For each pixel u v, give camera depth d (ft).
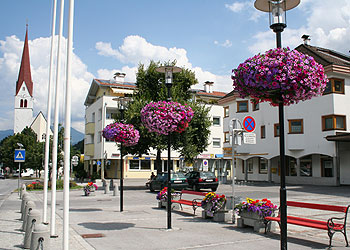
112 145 150.92
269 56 18.62
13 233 29.81
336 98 94.38
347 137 84.43
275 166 122.62
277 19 19.81
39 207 52.37
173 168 165.07
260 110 119.24
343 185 96.48
